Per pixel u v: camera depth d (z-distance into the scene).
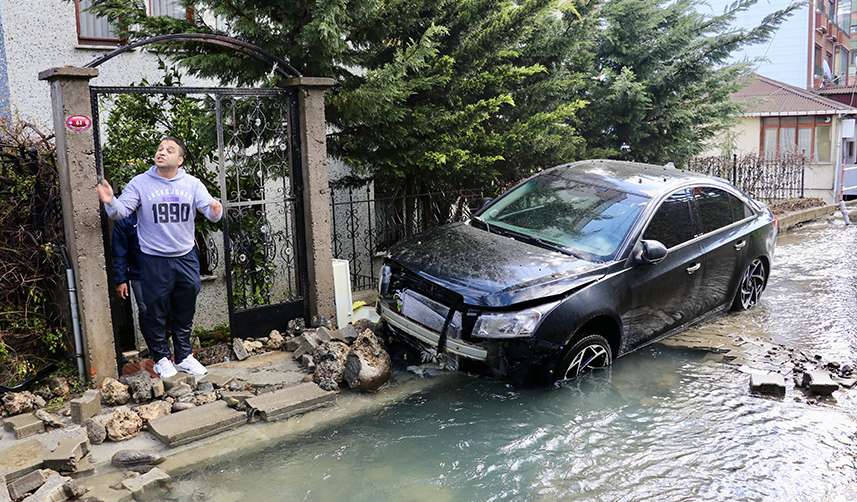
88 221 4.71
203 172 6.94
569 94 9.77
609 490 3.69
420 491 3.65
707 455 4.09
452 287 4.91
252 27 5.73
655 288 5.54
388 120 6.99
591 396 4.94
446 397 4.94
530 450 4.13
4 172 4.87
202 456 4.01
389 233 8.73
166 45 5.85
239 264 6.18
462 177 8.13
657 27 11.42
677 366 5.60
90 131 4.66
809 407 4.84
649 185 6.11
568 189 6.27
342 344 5.42
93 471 3.79
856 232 13.43
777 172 17.97
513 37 7.71
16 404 4.45
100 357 4.87
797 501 3.59
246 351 5.60
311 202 6.03
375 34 6.81
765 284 7.54
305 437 4.29
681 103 11.19
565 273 5.02
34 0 6.89
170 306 5.06
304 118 5.91
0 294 4.82
